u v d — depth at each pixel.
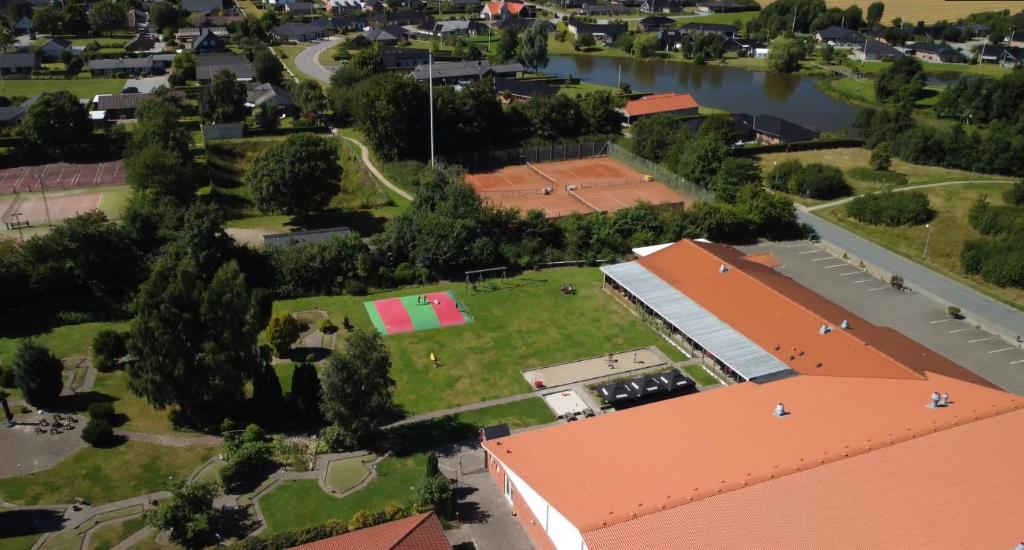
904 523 42.41
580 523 41.97
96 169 115.69
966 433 51.44
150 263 78.12
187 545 47.88
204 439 58.44
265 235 91.19
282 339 69.56
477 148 132.50
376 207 107.31
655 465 48.47
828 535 41.34
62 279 75.06
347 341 57.34
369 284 84.69
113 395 62.94
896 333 70.44
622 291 83.81
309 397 59.75
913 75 172.25
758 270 81.19
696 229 96.81
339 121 139.50
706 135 120.56
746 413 55.72
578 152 135.25
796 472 46.88
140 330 55.66
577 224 94.12
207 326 57.75
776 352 66.19
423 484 51.22
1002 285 88.62
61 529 48.88
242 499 52.06
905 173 124.12
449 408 63.75
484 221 91.81
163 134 108.00
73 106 118.81
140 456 56.12
